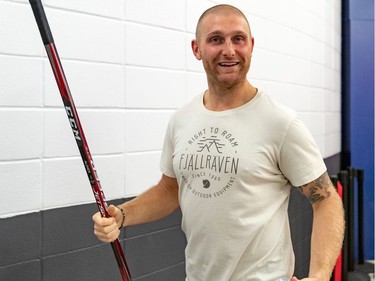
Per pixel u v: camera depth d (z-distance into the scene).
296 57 4.09
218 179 1.66
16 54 2.01
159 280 2.69
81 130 1.68
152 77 2.61
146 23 2.56
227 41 1.66
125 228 2.49
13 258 2.02
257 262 1.67
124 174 2.48
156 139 2.65
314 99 4.49
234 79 1.67
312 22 4.41
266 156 1.65
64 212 2.20
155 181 2.66
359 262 4.96
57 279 2.18
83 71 2.27
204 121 1.74
